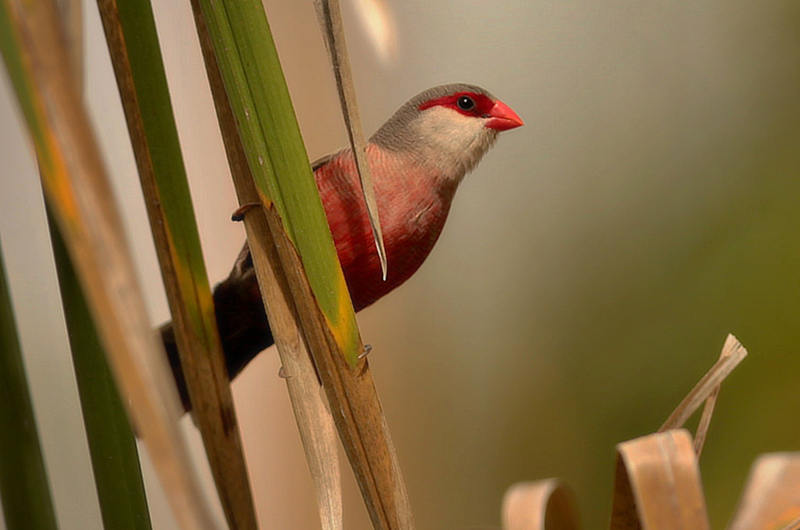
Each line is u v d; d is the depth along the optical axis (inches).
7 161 75.8
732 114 79.6
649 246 80.0
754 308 77.7
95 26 77.0
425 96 74.5
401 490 66.2
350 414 64.8
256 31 61.4
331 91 80.4
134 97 63.6
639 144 80.8
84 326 65.1
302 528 80.9
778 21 79.4
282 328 68.1
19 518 63.0
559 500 63.6
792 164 78.6
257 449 80.6
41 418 76.6
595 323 81.0
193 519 30.4
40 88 30.3
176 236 66.1
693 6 80.2
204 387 67.7
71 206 30.3
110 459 65.4
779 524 60.4
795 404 76.5
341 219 73.4
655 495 58.5
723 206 79.0
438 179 74.0
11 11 30.5
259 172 62.4
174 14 79.0
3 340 63.7
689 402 70.9
